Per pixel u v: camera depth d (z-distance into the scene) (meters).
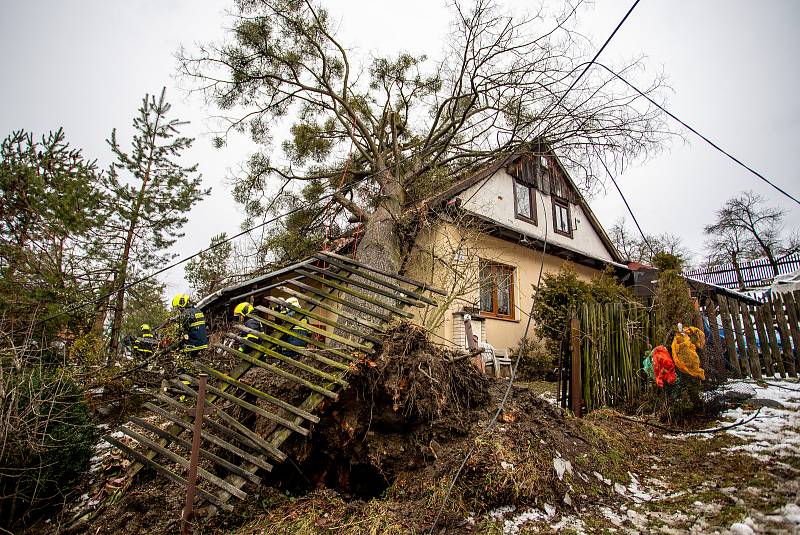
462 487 3.56
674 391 5.27
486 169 11.85
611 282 10.24
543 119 8.87
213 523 3.79
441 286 9.40
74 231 8.45
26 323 6.85
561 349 5.82
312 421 3.97
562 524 3.25
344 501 4.29
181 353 6.84
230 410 4.79
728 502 3.22
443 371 4.52
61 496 4.60
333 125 15.73
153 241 10.23
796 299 6.54
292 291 5.22
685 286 6.32
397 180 12.05
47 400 4.32
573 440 4.31
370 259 10.48
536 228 13.27
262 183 14.96
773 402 5.22
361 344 4.56
